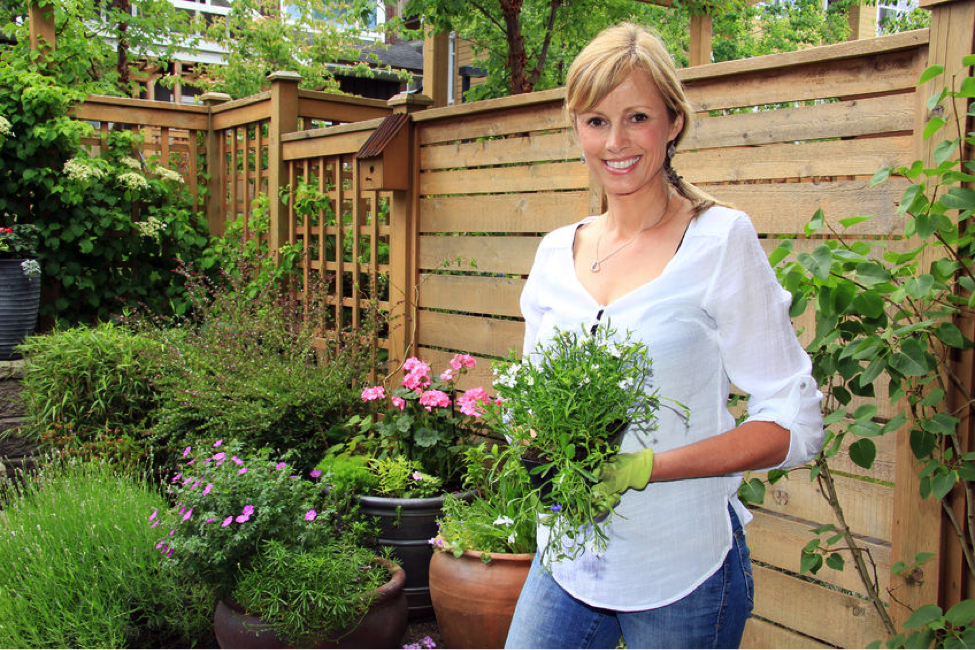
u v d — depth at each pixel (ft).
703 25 19.24
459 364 12.42
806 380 4.78
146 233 20.08
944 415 6.91
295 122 18.42
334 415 14.08
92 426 15.51
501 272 12.74
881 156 7.94
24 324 17.52
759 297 4.77
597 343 4.89
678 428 4.91
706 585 4.94
